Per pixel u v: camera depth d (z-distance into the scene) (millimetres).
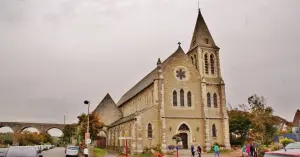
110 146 66625
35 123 107812
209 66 56406
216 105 54688
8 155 20688
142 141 48344
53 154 55500
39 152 24312
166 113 50531
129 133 51969
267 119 61406
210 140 51688
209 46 57500
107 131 71250
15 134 97312
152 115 49844
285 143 40062
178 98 51969
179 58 53844
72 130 102000
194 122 51781
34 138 104438
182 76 53188
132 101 69562
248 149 38719
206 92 54062
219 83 55562
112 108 75625
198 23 59750
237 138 66750
